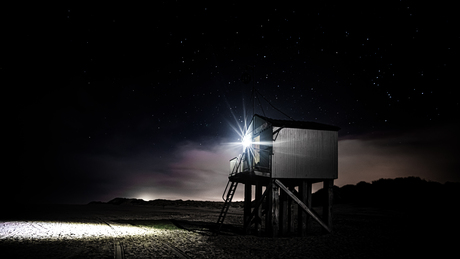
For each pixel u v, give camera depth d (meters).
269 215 16.31
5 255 10.13
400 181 44.78
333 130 17.64
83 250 11.31
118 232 17.25
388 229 18.59
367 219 24.91
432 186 39.75
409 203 34.66
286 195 17.92
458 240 14.61
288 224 18.55
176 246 12.99
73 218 26.31
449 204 31.05
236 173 18.50
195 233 17.88
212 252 11.90
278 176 16.23
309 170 16.78
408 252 12.14
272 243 14.31
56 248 11.58
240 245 13.69
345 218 26.11
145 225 21.95
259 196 18.75
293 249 12.77
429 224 20.47
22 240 13.28
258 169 16.19
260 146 18.05
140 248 12.16
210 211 41.62
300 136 16.97
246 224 17.94
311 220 25.81
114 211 37.81
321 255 11.60
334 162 17.31
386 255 11.62
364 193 43.66
